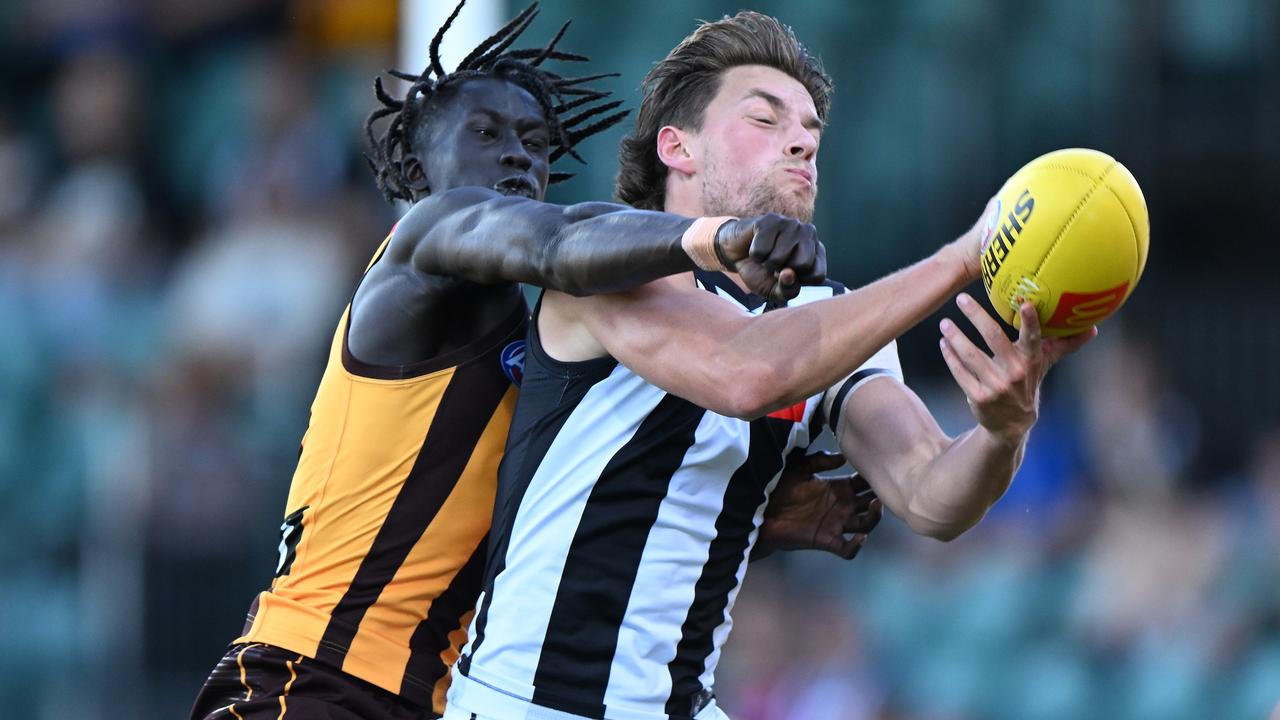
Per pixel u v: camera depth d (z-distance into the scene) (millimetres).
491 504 13195
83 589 31828
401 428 13039
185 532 30984
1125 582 28703
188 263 36719
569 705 12195
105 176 39844
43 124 41438
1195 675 27484
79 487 32844
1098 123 33094
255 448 31953
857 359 10805
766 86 13461
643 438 12250
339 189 36406
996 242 10727
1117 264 10516
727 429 12406
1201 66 32531
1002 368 10984
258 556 31047
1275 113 31859
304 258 34562
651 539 12305
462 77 13922
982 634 29297
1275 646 27422
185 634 30875
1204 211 32188
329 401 13375
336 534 13203
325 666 13016
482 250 11789
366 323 13094
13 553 32531
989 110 33656
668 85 13820
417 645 13203
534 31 34250
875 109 33844
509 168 13602
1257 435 30047
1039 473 30250
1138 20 32844
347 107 37531
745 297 13000
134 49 41125
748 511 12812
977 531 30297
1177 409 30469
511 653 12320
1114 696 28000
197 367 32906
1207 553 28438
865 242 33750
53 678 31312
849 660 29031
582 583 12266
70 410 34062
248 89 38875
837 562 30250
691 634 12578
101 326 35688
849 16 34094
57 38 41938
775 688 28953
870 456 13281
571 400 12398
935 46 33719
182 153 39656
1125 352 30531
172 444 31656
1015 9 33719
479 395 13047
